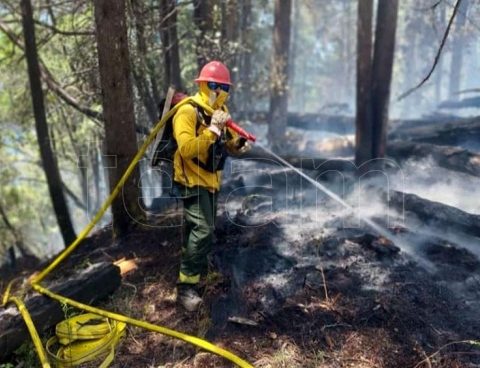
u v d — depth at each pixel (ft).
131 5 20.48
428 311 10.07
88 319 10.63
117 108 14.58
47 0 25.31
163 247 14.14
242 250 12.69
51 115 30.22
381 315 10.00
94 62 21.62
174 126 10.28
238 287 11.39
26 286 14.23
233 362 9.09
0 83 32.94
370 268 11.55
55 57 28.45
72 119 30.99
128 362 9.59
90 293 11.33
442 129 22.95
